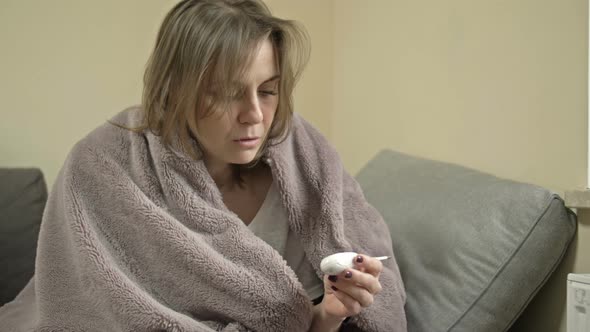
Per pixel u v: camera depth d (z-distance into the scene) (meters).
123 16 1.68
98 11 1.66
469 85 1.31
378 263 0.79
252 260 0.87
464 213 1.08
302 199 1.00
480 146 1.28
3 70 1.58
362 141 1.81
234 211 1.01
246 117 0.84
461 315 0.99
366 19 1.78
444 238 1.07
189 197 0.90
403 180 1.29
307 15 1.94
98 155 0.93
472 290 1.00
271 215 0.99
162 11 1.70
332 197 0.99
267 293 0.85
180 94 0.84
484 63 1.26
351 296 0.80
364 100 1.79
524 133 1.14
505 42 1.20
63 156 1.64
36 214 1.46
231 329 0.84
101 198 0.91
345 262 0.78
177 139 0.89
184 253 0.85
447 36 1.39
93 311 0.86
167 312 0.81
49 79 1.62
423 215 1.14
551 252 1.00
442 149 1.41
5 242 1.42
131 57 1.70
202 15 0.84
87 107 1.66
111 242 0.89
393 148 1.63
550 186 1.08
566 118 1.04
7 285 1.41
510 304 1.00
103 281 0.84
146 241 0.87
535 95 1.12
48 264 0.92
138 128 0.94
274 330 0.85
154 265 0.87
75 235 0.87
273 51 0.86
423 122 1.49
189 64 0.83
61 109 1.63
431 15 1.45
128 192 0.89
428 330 0.99
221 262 0.85
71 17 1.63
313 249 0.97
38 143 1.62
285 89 0.90
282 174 0.97
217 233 0.90
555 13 1.07
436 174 1.24
